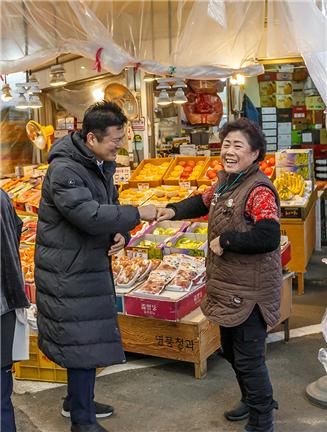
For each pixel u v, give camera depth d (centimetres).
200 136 764
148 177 649
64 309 268
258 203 256
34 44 411
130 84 709
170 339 360
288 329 411
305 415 312
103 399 336
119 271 385
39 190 655
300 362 377
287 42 403
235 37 438
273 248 253
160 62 438
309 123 846
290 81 845
